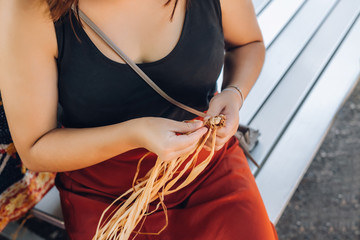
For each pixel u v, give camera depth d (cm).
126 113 107
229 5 113
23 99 97
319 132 197
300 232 219
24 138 103
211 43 105
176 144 88
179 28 101
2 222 153
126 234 95
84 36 94
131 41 99
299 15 258
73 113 108
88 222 114
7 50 92
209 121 96
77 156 102
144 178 108
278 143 193
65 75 100
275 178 178
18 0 90
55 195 173
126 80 100
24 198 158
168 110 111
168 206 116
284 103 208
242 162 126
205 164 99
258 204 113
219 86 212
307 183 240
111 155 102
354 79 224
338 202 232
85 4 93
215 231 108
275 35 243
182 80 107
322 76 226
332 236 217
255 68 124
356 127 268
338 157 252
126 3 94
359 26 257
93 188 120
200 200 117
